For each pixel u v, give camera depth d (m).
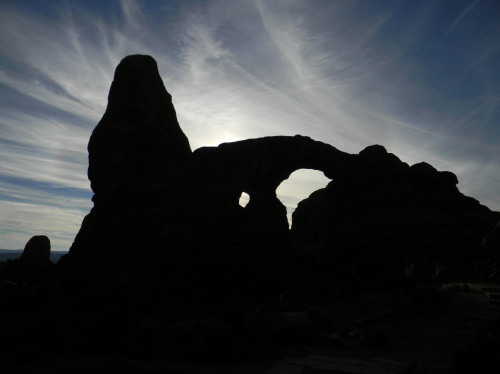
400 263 35.78
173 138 46.16
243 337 13.72
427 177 45.22
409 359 10.66
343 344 12.46
